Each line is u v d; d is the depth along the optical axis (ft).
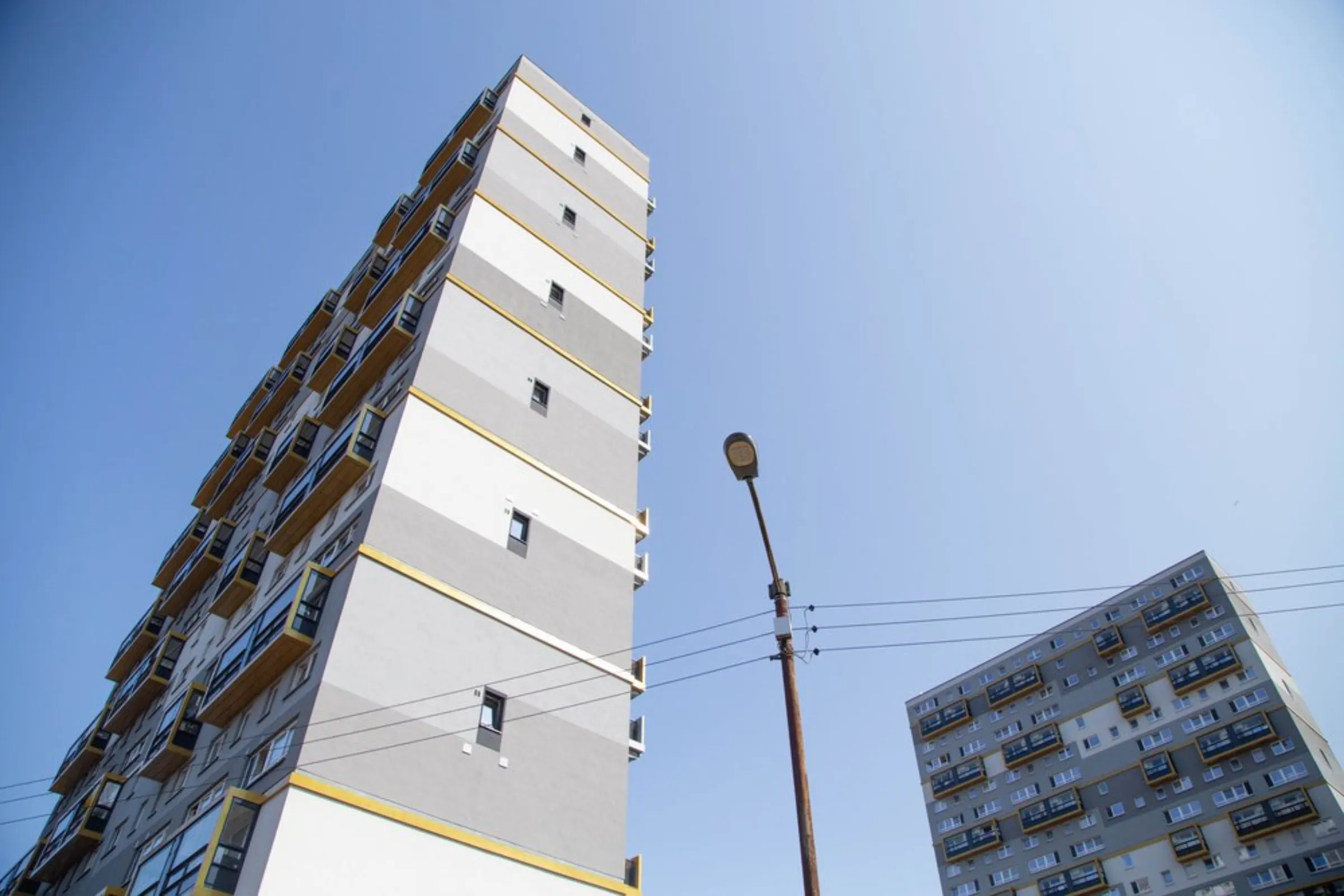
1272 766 206.28
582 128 144.66
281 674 74.54
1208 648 231.50
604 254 126.93
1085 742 242.58
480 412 91.86
